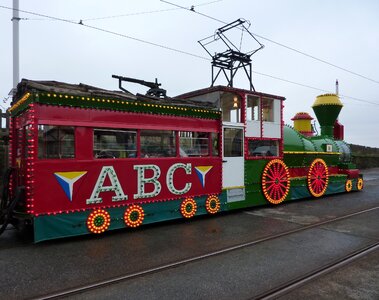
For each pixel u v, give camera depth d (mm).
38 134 6086
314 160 12508
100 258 5520
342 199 12375
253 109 10062
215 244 6352
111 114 6957
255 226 7871
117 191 7055
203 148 8758
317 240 6641
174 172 8039
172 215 8016
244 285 4449
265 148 10438
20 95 7152
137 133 7402
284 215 9203
